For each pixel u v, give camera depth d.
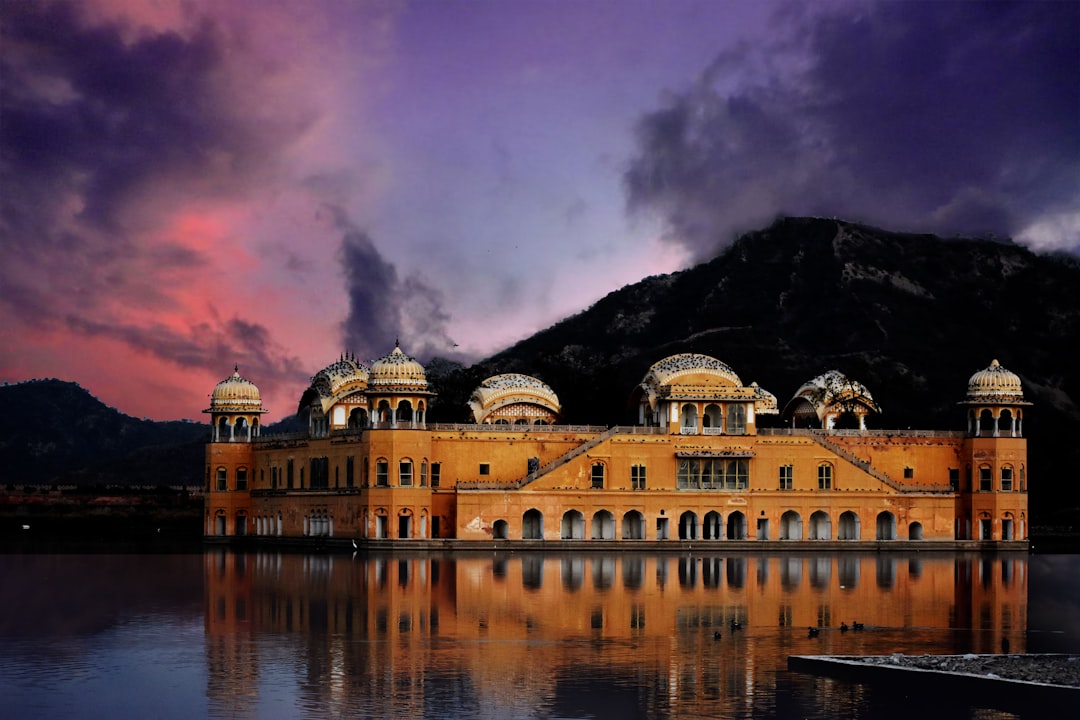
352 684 52.66
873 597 79.81
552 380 173.25
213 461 140.62
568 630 64.88
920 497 132.00
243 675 54.19
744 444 129.25
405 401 121.94
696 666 56.03
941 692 50.88
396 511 119.62
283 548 124.00
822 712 48.53
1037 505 185.88
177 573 92.69
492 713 48.44
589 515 124.88
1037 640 62.84
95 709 49.03
